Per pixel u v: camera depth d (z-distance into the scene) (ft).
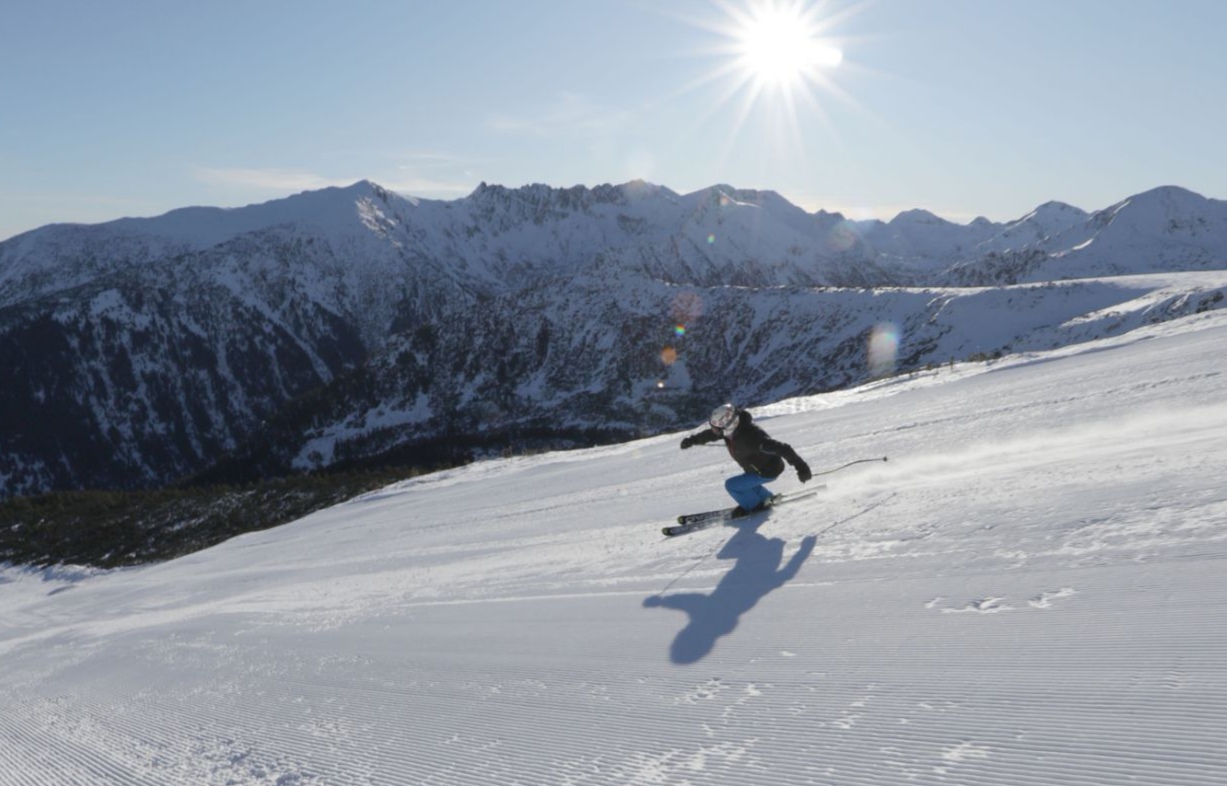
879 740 10.47
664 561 24.73
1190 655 10.57
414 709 16.14
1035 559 15.84
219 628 34.55
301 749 15.29
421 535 55.31
